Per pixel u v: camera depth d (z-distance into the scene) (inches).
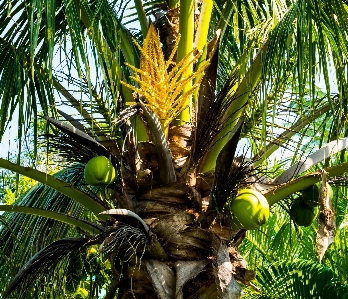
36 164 146.3
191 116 132.9
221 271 107.3
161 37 147.8
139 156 125.3
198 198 120.8
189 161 123.8
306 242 225.0
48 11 107.1
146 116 114.5
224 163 109.3
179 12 146.9
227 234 118.3
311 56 123.4
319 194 114.9
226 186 112.5
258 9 177.2
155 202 120.7
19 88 131.3
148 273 112.1
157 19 150.6
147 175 122.4
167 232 116.0
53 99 143.9
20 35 149.8
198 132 123.6
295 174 127.2
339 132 131.0
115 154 128.5
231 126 129.9
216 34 136.7
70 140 132.3
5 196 254.8
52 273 138.6
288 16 129.7
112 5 158.1
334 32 127.6
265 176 128.0
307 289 211.3
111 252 118.2
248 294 221.5
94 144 121.5
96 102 136.6
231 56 192.9
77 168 162.1
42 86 141.6
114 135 128.5
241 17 176.9
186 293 114.5
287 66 125.8
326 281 209.3
